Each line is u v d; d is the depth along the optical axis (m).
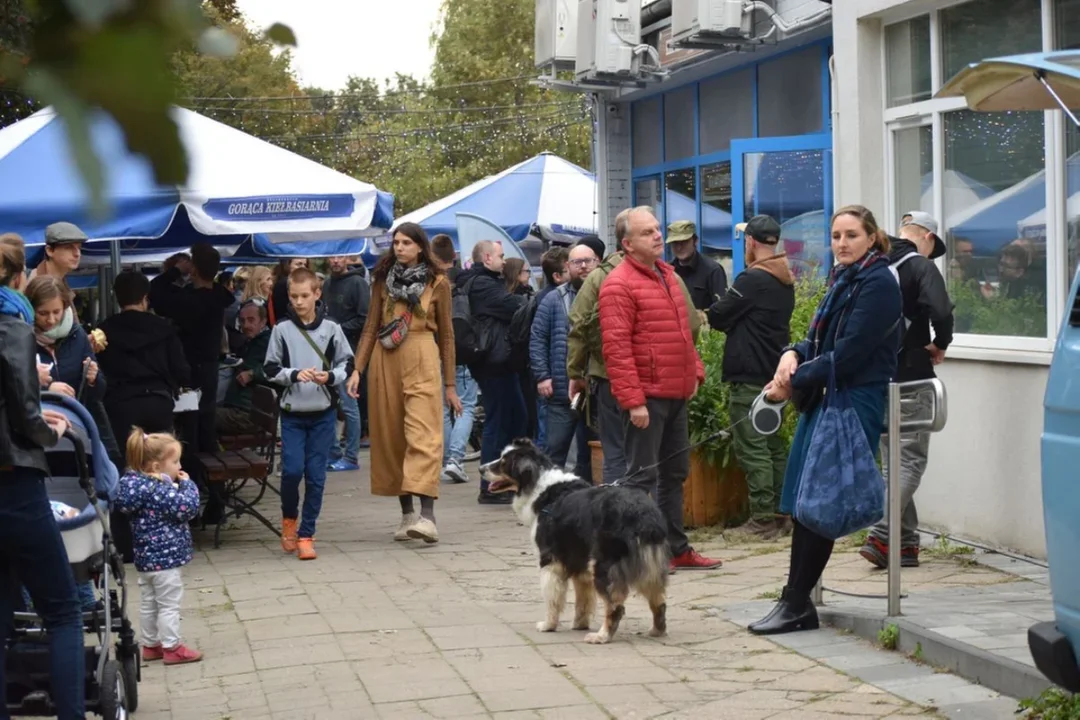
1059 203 7.64
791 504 6.38
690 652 6.10
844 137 9.64
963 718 4.85
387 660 6.10
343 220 9.20
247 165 9.20
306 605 7.42
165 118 0.74
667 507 8.03
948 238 8.80
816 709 5.08
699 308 10.63
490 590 7.79
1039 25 7.97
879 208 9.49
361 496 12.20
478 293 11.26
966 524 8.27
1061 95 5.71
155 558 6.12
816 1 11.42
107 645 4.82
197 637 6.72
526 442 6.86
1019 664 5.10
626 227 7.68
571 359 8.39
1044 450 4.00
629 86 15.09
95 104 0.73
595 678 5.67
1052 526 3.94
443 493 12.23
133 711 5.34
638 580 6.19
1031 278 7.94
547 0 15.39
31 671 4.68
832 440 6.05
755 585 7.55
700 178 14.59
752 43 12.41
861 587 7.15
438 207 19.45
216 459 9.68
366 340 9.61
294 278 8.98
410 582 8.06
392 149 44.50
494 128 42.53
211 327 10.29
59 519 4.80
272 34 0.85
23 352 4.28
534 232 19.14
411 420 9.34
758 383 8.73
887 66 9.41
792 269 12.05
